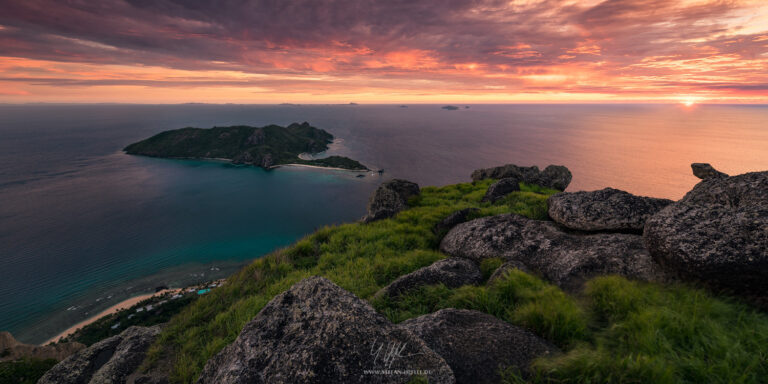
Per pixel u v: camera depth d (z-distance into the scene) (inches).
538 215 455.5
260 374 144.9
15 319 3779.5
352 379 137.0
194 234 6978.4
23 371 305.3
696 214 215.9
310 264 441.1
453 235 416.8
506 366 148.6
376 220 606.2
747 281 170.2
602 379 129.7
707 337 146.3
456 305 225.0
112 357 259.0
